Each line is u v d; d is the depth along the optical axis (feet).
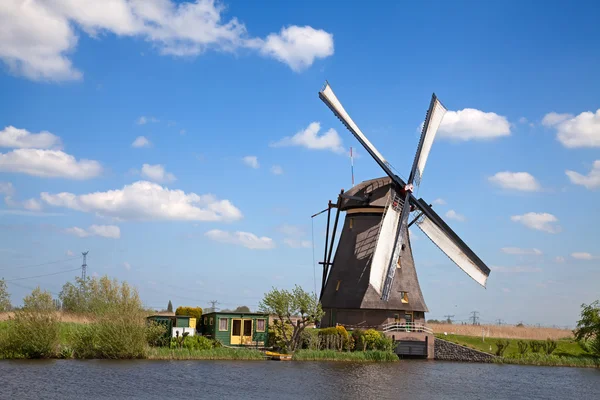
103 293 240.12
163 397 116.06
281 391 127.85
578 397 140.56
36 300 169.68
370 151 214.90
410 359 212.64
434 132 229.04
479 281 226.38
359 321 218.79
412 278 225.15
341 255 228.02
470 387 147.54
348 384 140.56
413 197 220.02
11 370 140.15
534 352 223.71
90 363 158.81
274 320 208.44
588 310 229.66
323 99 202.90
